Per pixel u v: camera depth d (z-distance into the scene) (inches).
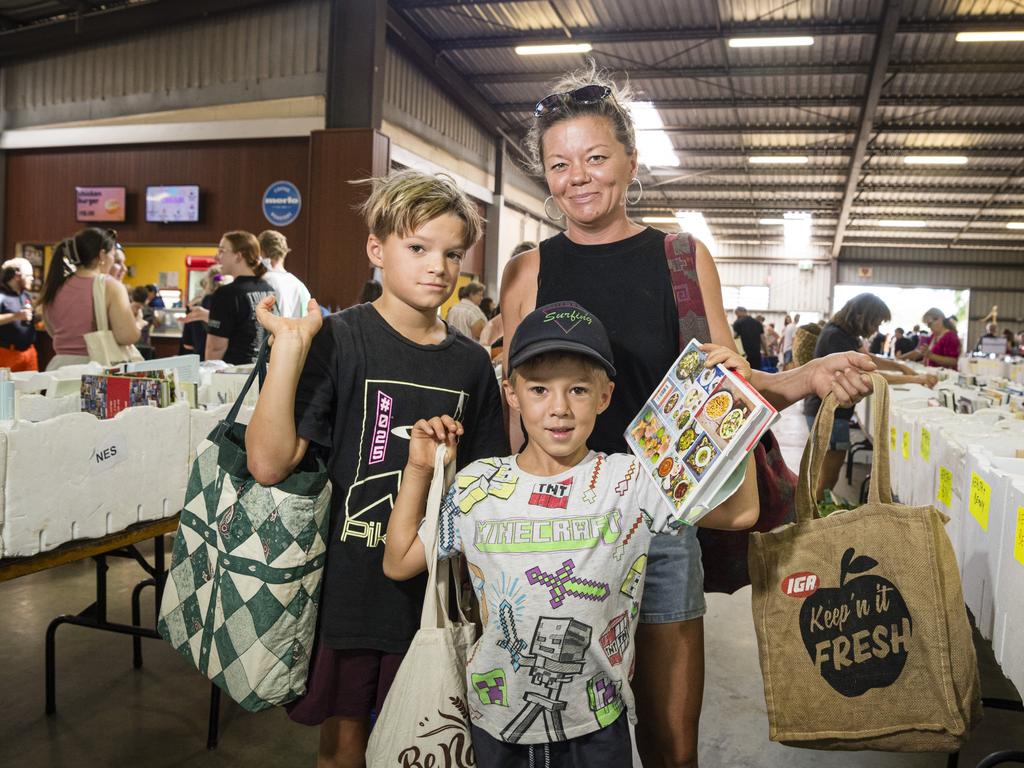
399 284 53.6
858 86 437.1
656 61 415.5
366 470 53.1
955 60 394.9
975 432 89.4
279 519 49.1
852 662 52.2
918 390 152.1
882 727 52.0
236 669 49.8
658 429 50.0
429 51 407.5
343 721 54.7
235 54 354.9
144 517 80.7
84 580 135.0
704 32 372.2
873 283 914.1
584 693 47.0
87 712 92.3
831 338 174.7
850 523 52.8
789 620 53.1
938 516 51.7
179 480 85.2
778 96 458.3
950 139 519.5
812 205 706.8
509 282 62.5
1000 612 61.6
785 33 362.9
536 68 442.3
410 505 49.5
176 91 365.1
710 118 497.7
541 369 47.4
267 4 346.6
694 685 57.3
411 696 47.2
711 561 63.3
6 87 398.6
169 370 103.5
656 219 782.5
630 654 49.0
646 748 59.4
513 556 46.4
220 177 365.4
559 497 47.8
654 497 48.2
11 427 67.6
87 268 136.1
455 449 50.0
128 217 381.7
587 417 48.1
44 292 137.3
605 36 383.9
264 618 49.1
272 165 357.4
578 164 55.6
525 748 48.4
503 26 385.1
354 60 332.5
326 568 52.7
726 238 908.0
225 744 86.5
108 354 133.6
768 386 58.2
